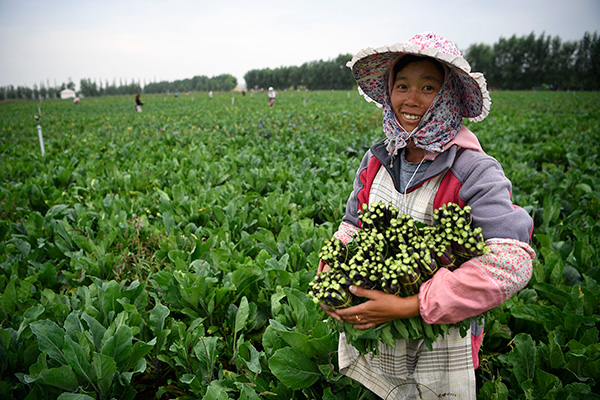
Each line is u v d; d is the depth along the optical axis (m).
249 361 2.42
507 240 1.29
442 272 1.37
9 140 13.72
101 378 2.07
